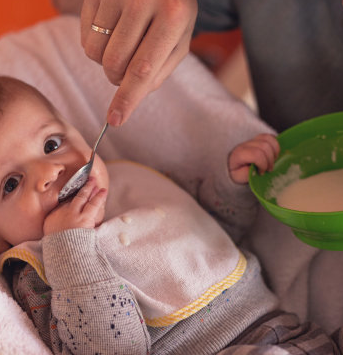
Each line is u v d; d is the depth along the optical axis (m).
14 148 0.92
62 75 1.24
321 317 1.07
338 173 0.93
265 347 0.81
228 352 0.82
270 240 1.13
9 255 0.94
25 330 0.85
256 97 1.29
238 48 2.34
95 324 0.85
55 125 0.97
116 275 0.88
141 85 0.77
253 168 0.95
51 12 2.22
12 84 0.99
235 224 1.10
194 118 1.22
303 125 0.96
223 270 0.97
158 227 1.00
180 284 0.93
